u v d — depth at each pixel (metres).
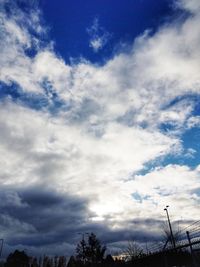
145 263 24.12
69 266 75.06
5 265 110.25
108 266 36.22
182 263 19.56
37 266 108.56
